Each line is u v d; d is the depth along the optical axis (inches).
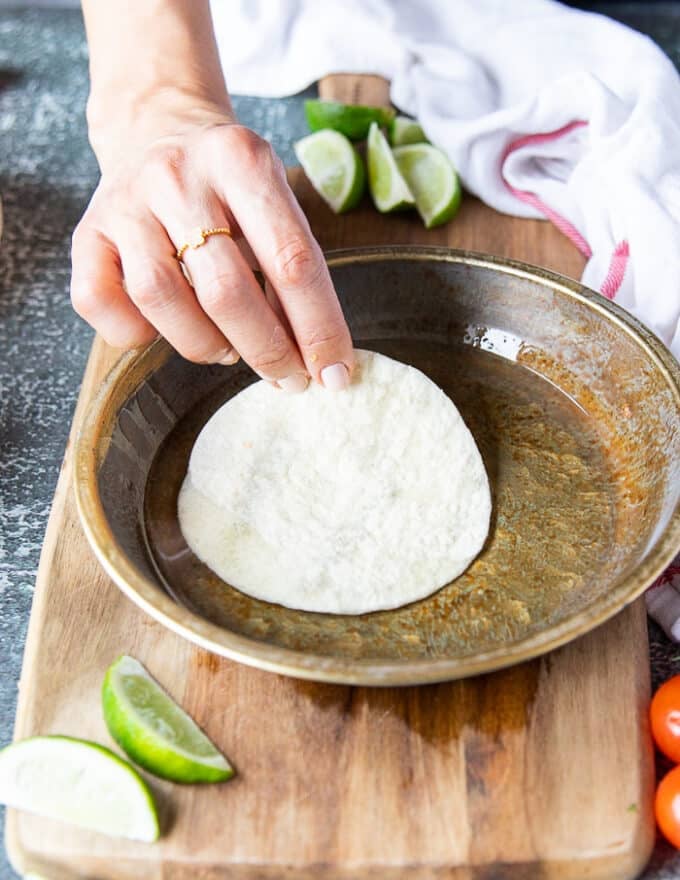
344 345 19.9
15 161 29.5
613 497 21.4
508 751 18.3
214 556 20.5
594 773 18.1
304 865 17.4
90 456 19.8
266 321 19.2
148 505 21.3
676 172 24.6
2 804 18.7
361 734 18.5
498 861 17.4
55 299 26.1
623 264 24.2
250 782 18.1
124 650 19.5
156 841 17.6
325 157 27.6
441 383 23.4
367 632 19.6
